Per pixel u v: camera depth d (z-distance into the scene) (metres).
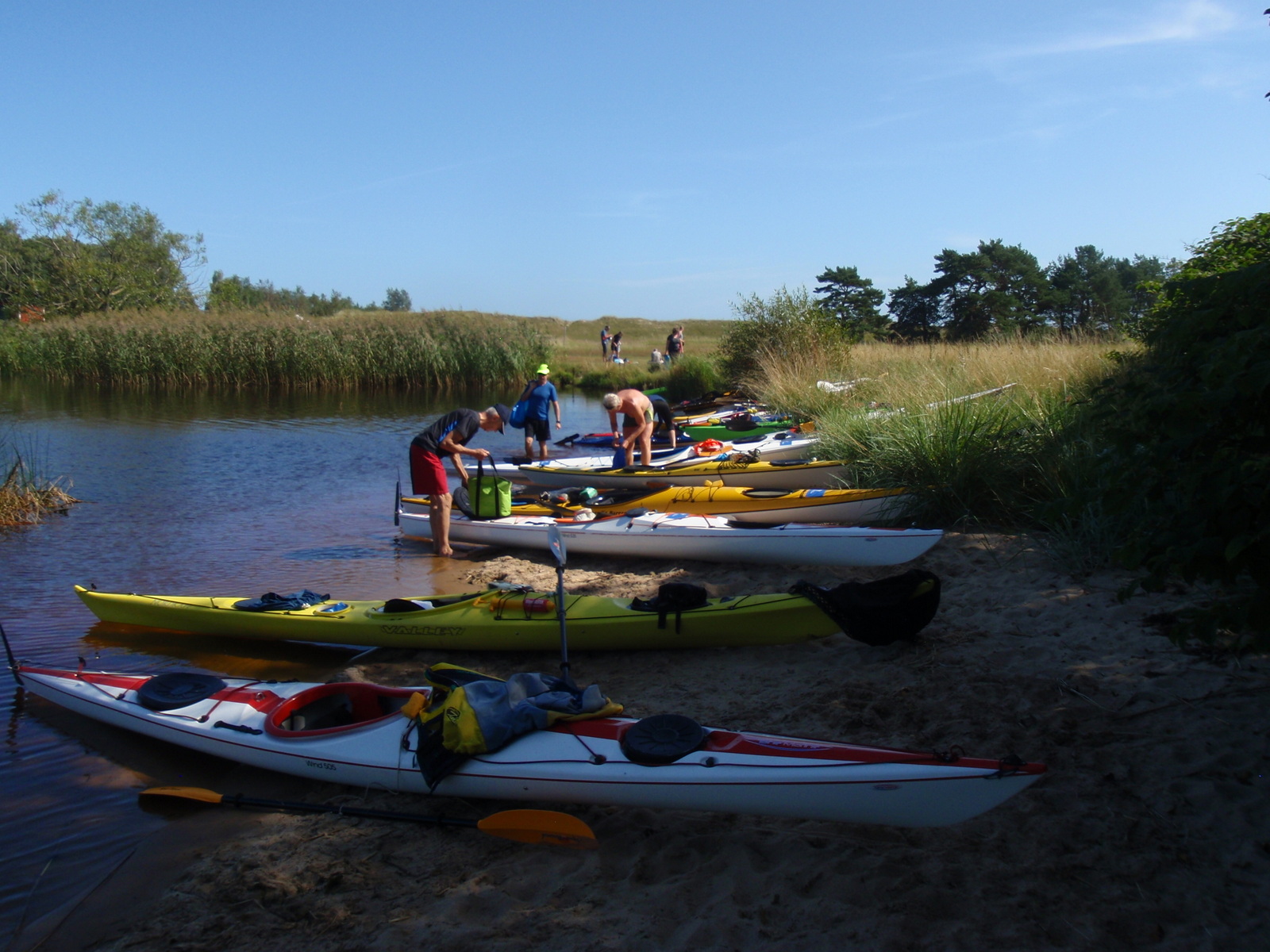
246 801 4.09
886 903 3.10
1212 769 3.68
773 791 3.47
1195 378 3.16
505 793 3.84
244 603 6.31
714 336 57.19
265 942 3.14
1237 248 8.69
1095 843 3.32
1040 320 39.16
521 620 5.90
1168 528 3.25
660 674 5.56
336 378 25.41
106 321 26.33
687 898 3.25
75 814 4.10
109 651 6.19
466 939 3.07
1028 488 8.09
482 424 8.91
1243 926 2.82
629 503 9.48
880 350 19.33
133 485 11.88
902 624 5.29
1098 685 4.60
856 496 8.59
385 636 6.07
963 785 3.21
